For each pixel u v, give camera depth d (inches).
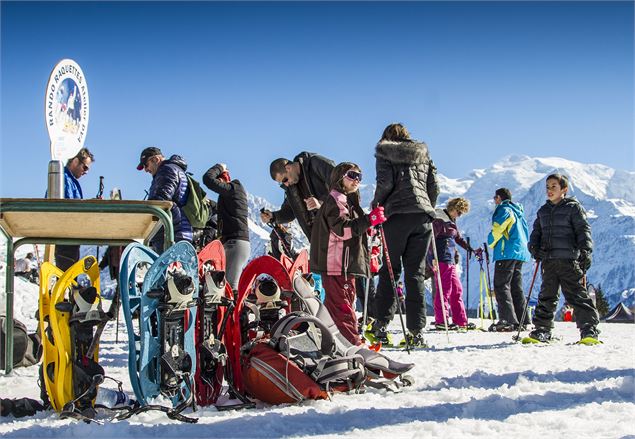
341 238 207.2
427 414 134.1
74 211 156.8
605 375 184.1
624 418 129.1
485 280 553.6
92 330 138.3
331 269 207.9
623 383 161.2
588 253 315.3
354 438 115.3
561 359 231.6
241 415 136.4
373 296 375.9
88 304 136.6
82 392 135.3
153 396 140.6
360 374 159.8
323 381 150.8
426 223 285.4
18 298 481.1
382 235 278.5
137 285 144.9
